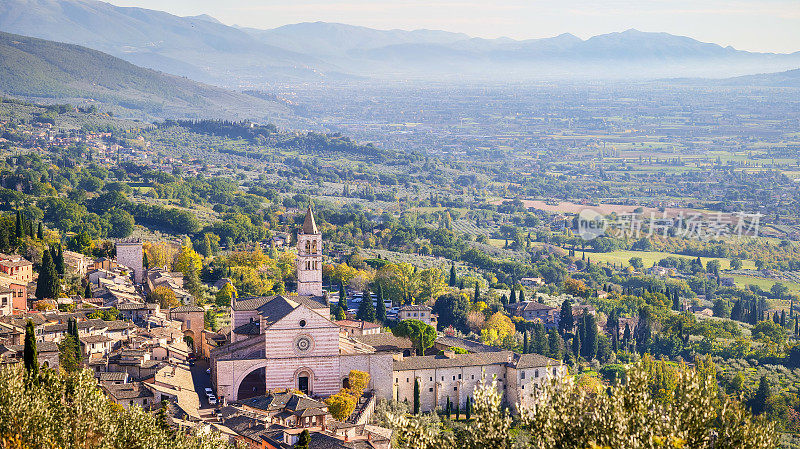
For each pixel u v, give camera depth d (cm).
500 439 9950
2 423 11269
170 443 13525
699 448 9544
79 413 12181
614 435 9369
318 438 16938
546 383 10162
